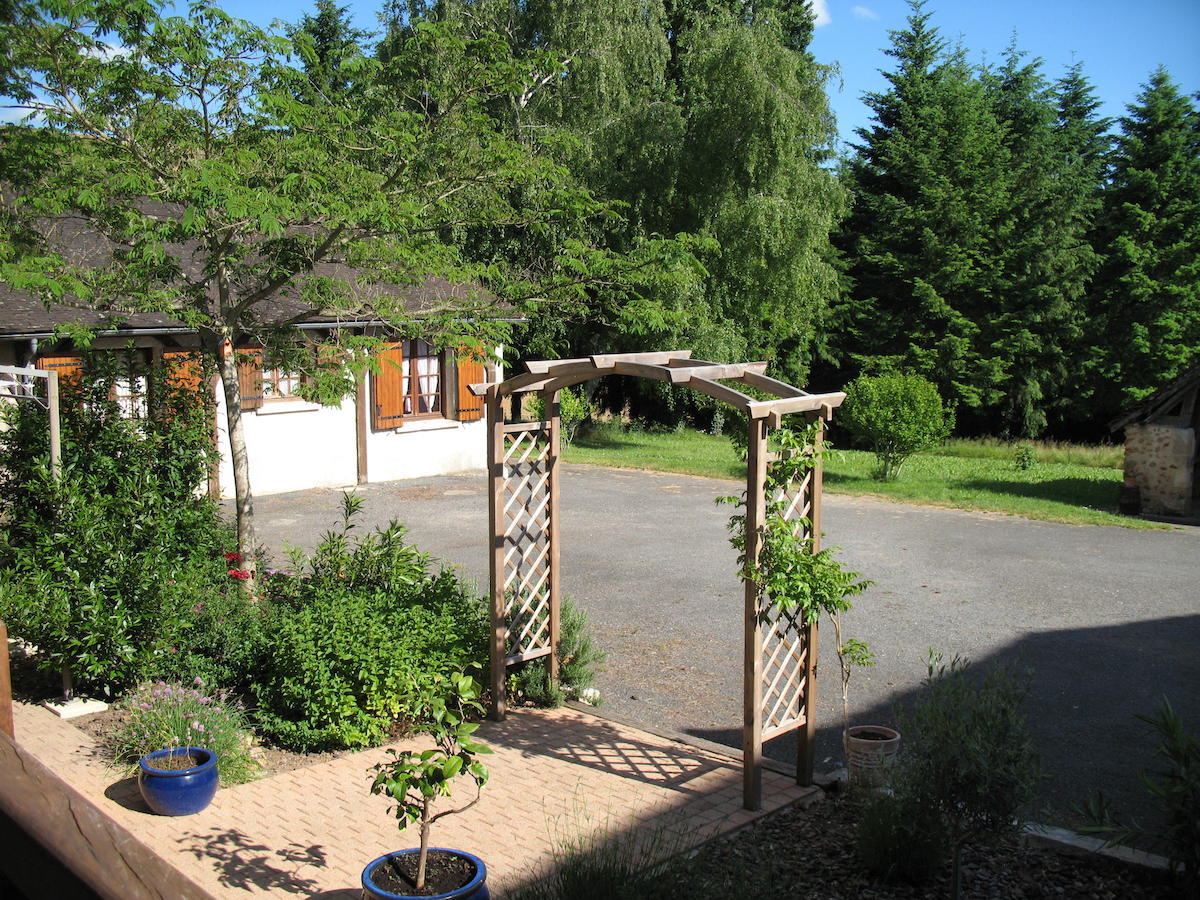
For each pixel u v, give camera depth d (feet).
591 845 15.85
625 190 78.38
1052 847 16.96
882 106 120.37
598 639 30.66
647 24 79.82
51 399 25.13
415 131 29.32
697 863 14.94
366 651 21.93
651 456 75.46
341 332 30.78
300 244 28.55
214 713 20.57
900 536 47.06
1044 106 118.83
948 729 14.70
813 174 81.97
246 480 28.81
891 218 110.42
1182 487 51.65
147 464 27.09
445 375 61.41
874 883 15.75
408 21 75.72
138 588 22.99
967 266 106.32
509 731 23.09
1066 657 29.12
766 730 19.16
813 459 19.17
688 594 35.91
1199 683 26.89
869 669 28.02
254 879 15.71
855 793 19.25
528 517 24.50
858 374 114.21
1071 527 49.78
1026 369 109.09
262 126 27.20
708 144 77.36
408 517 48.37
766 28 81.00
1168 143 109.60
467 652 23.48
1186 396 51.67
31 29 24.73
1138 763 21.54
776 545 18.48
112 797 18.71
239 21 25.95
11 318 39.83
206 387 29.94
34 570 22.97
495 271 31.14
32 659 26.50
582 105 76.38
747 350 88.02
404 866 14.16
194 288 27.81
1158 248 110.01
